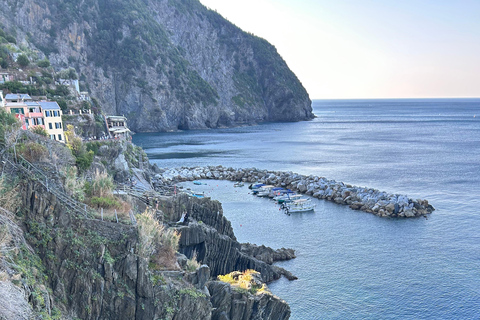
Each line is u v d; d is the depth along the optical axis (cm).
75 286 2814
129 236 3030
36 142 3456
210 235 5322
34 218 2883
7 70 10931
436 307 5481
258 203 10862
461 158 18500
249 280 4034
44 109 7269
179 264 3472
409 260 6938
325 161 18150
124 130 11762
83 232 2955
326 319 5194
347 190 11294
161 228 3625
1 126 3275
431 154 19912
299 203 10231
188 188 12525
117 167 8400
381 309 5425
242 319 3641
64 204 3003
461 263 6812
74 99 10956
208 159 18588
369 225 8956
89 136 9662
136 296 2953
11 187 2884
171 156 19438
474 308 5456
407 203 9944
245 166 16825
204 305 3216
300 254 7181
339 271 6494
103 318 2862
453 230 8538
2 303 2111
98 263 2903
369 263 6806
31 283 2472
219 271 5500
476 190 12169
